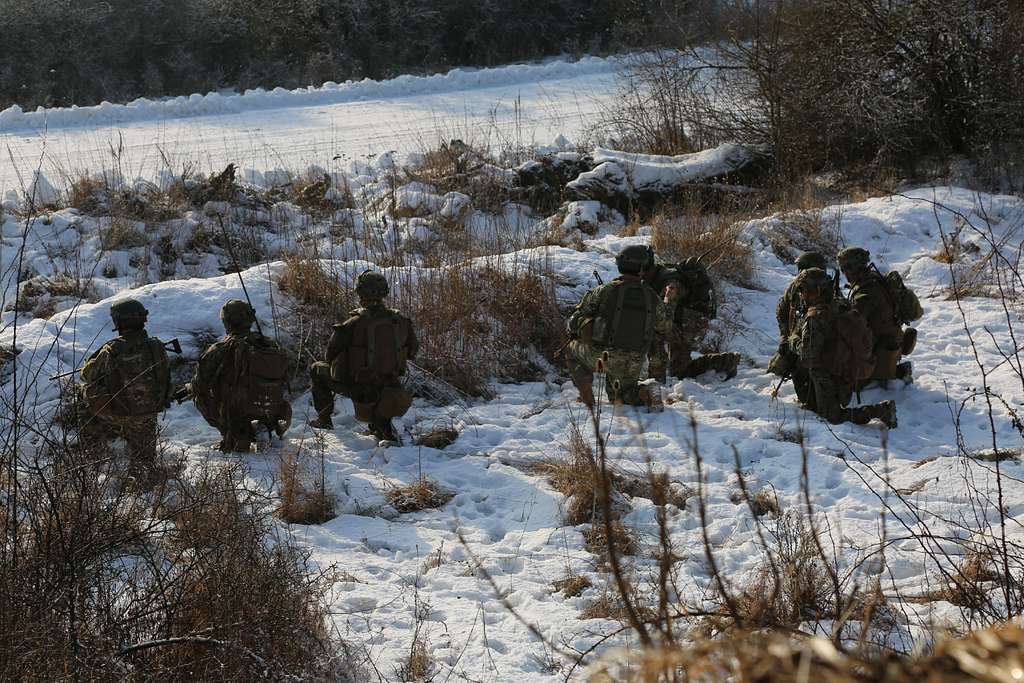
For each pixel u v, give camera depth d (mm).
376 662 4508
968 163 16938
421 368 9047
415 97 23969
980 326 10508
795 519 6164
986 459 7254
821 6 17281
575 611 5156
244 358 7355
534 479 7238
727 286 11422
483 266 10508
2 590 3816
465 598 5430
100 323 9227
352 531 6414
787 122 17328
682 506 6617
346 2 29125
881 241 13375
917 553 5637
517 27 30094
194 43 27250
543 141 19625
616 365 8234
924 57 16984
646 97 20953
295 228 13500
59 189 14656
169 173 14758
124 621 4027
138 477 5379
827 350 8180
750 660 913
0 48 25219
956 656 829
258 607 4164
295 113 22141
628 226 13938
